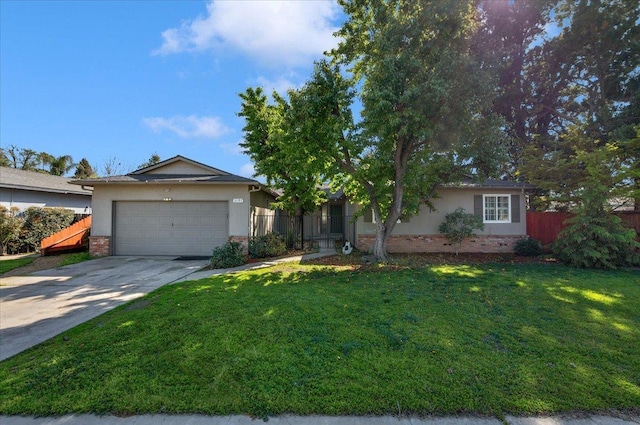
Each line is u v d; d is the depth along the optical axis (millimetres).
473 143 9281
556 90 17875
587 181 10102
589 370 3156
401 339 3844
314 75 9172
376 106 7984
